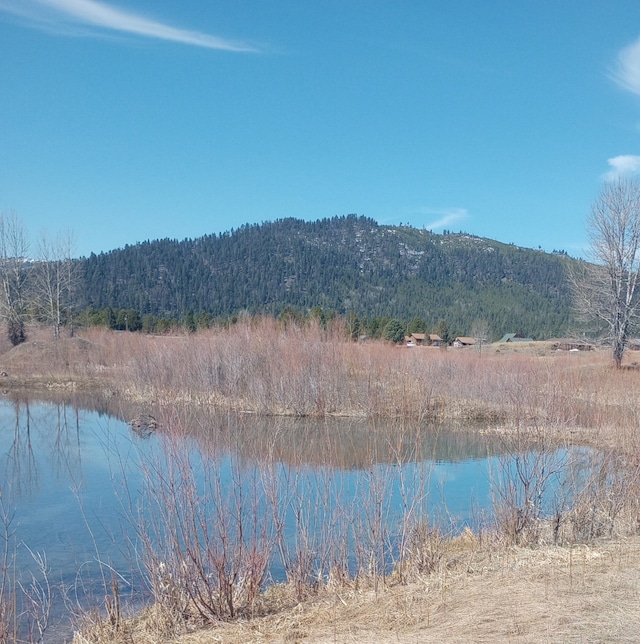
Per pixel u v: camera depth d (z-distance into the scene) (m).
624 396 17.61
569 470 10.64
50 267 54.75
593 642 5.55
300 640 6.27
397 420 22.61
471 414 23.98
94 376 38.28
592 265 39.03
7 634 6.90
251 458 9.53
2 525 11.58
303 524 8.88
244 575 7.52
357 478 11.16
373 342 31.38
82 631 7.14
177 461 7.76
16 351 42.19
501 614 6.40
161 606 7.18
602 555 8.30
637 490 10.38
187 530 7.36
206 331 31.05
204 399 19.55
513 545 9.25
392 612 6.84
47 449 18.14
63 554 10.12
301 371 24.55
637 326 36.72
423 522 9.39
